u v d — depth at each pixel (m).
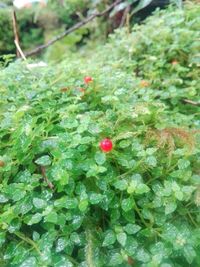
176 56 0.25
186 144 0.15
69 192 0.13
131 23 0.36
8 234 0.14
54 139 0.14
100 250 0.13
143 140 0.15
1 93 0.18
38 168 0.15
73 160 0.14
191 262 0.12
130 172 0.14
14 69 0.19
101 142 0.14
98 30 0.41
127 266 0.12
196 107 0.21
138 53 0.27
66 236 0.13
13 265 0.13
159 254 0.12
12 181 0.15
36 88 0.18
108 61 0.26
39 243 0.12
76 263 0.12
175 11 0.28
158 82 0.23
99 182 0.13
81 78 0.19
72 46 0.44
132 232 0.13
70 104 0.17
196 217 0.14
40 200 0.13
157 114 0.17
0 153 0.15
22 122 0.15
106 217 0.14
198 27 0.27
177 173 0.14
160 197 0.13
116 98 0.16
